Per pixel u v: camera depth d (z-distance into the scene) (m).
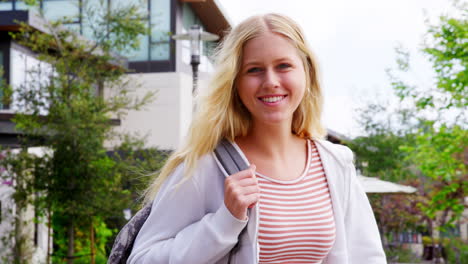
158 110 13.14
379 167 11.77
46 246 9.83
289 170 1.40
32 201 7.74
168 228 1.26
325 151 1.47
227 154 1.31
